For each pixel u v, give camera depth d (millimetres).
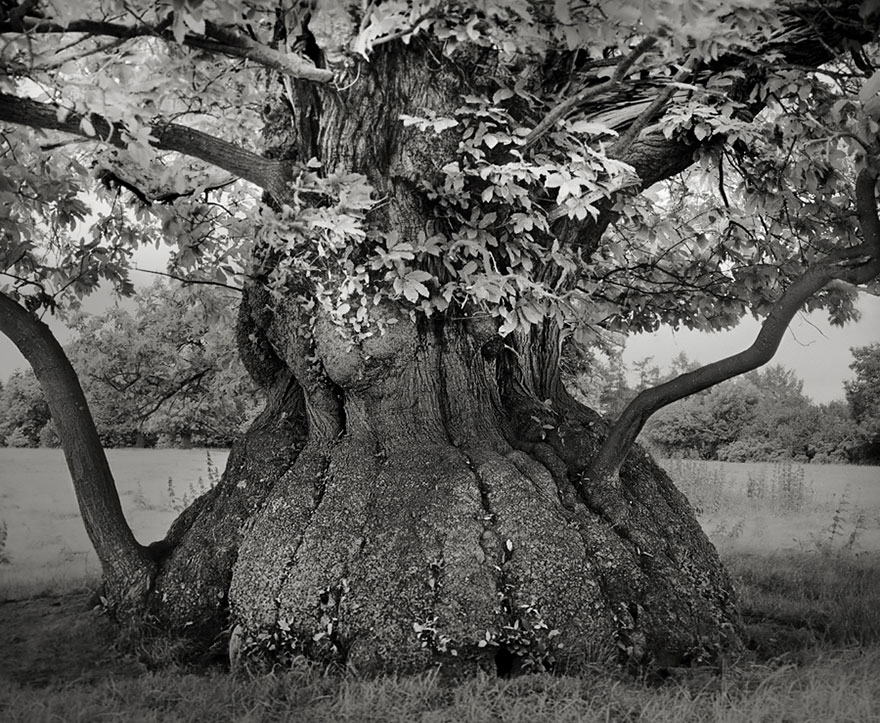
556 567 6125
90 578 9719
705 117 6469
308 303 6750
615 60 6805
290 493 6770
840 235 8555
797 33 6570
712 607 6715
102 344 10211
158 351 10258
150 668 6496
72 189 7312
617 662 6086
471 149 5941
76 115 5367
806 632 7238
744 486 14109
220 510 7355
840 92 7383
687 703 5070
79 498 7406
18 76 5078
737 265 9383
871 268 6574
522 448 7176
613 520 6801
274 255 6973
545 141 6160
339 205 5773
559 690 5434
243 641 6301
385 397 6879
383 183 6430
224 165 6418
